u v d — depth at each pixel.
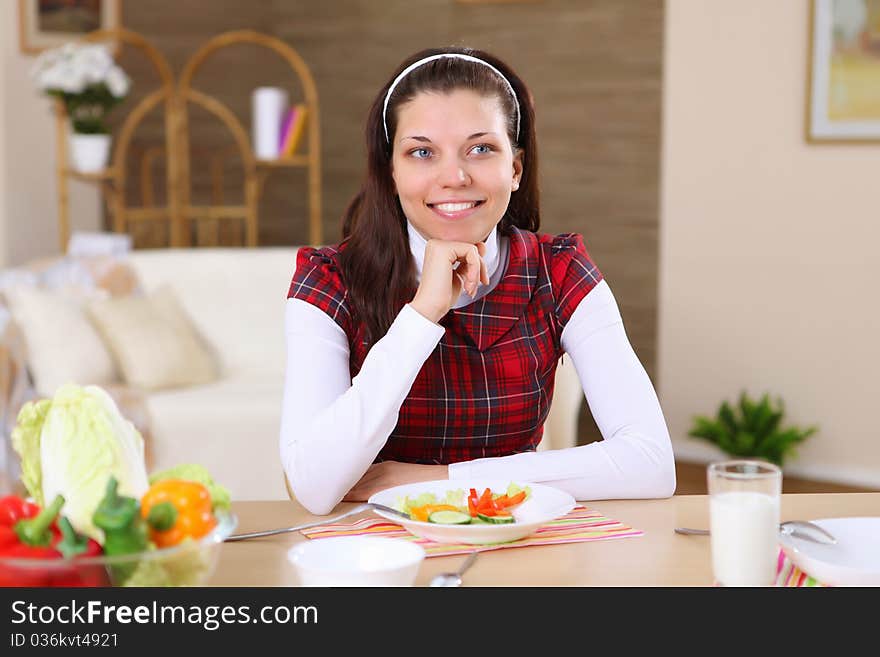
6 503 1.01
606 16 5.50
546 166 5.75
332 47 6.30
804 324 5.07
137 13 5.80
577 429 5.35
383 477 1.63
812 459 5.10
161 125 5.95
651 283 5.54
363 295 1.75
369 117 1.72
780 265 5.10
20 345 3.96
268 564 1.27
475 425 1.75
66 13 5.43
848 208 4.91
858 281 4.92
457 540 1.33
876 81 4.77
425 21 6.01
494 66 1.73
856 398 4.97
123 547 0.97
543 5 5.67
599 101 5.57
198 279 4.50
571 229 5.71
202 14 6.06
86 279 4.33
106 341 4.14
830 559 1.24
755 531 1.13
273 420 3.84
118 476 1.07
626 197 5.55
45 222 5.44
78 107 5.00
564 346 1.85
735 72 5.12
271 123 5.44
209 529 1.02
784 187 5.06
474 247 1.61
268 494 3.86
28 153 5.32
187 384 4.18
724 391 5.30
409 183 1.65
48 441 1.08
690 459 5.38
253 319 4.48
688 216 5.32
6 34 5.18
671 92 5.31
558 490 1.50
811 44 4.88
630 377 1.76
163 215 5.33
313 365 1.71
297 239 6.48
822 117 4.91
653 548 1.33
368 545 1.17
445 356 1.73
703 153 5.25
